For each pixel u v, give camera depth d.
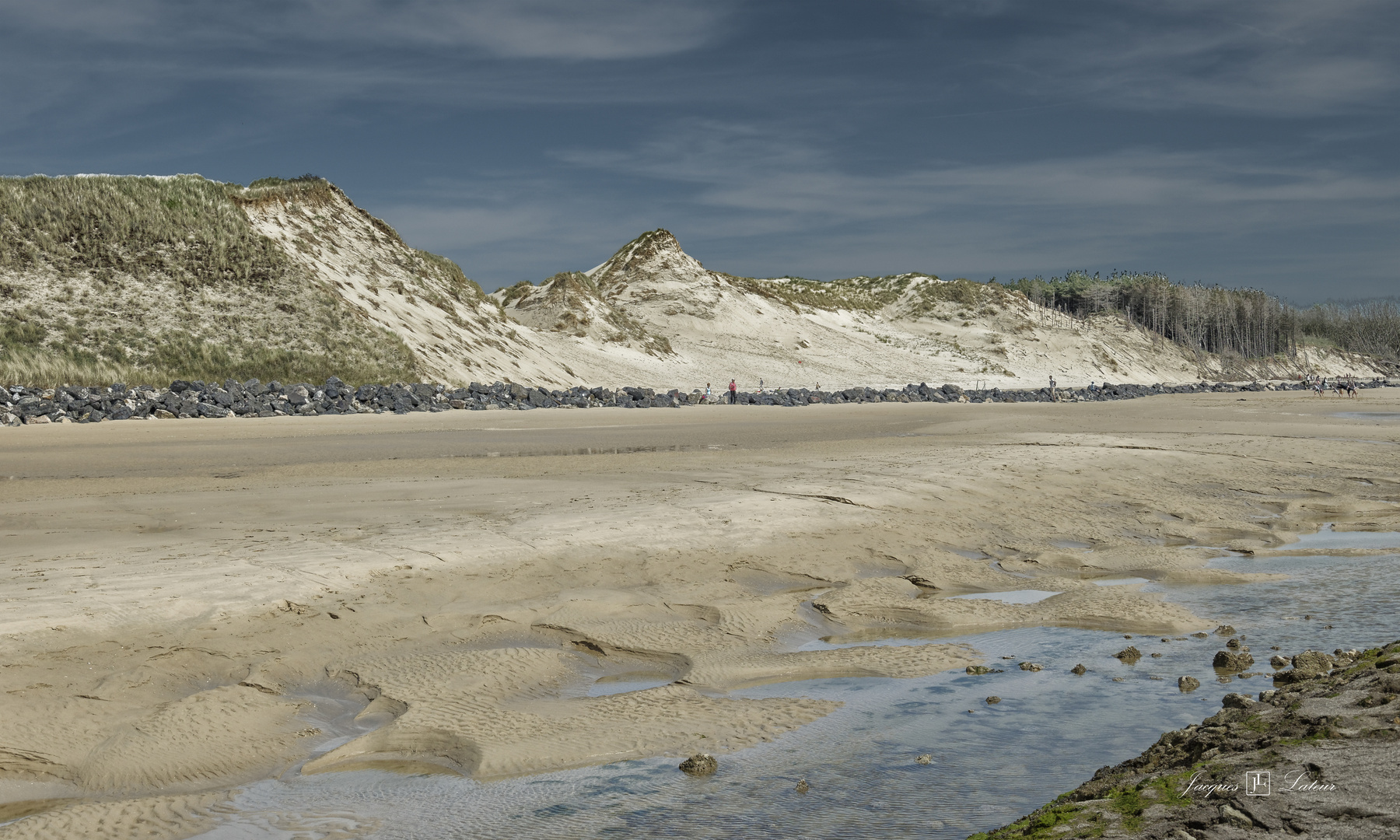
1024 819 4.55
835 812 5.04
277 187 62.44
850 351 110.38
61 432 29.09
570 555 10.95
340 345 50.00
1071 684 7.28
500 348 64.19
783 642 8.41
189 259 51.75
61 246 48.84
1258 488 17.52
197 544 11.02
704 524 12.66
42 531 11.98
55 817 5.06
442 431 31.98
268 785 5.55
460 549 10.90
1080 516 14.50
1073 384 114.81
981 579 10.82
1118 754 5.84
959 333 134.12
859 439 28.00
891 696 7.06
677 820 5.00
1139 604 9.55
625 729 6.34
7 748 5.73
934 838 4.66
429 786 5.51
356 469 19.73
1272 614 9.24
